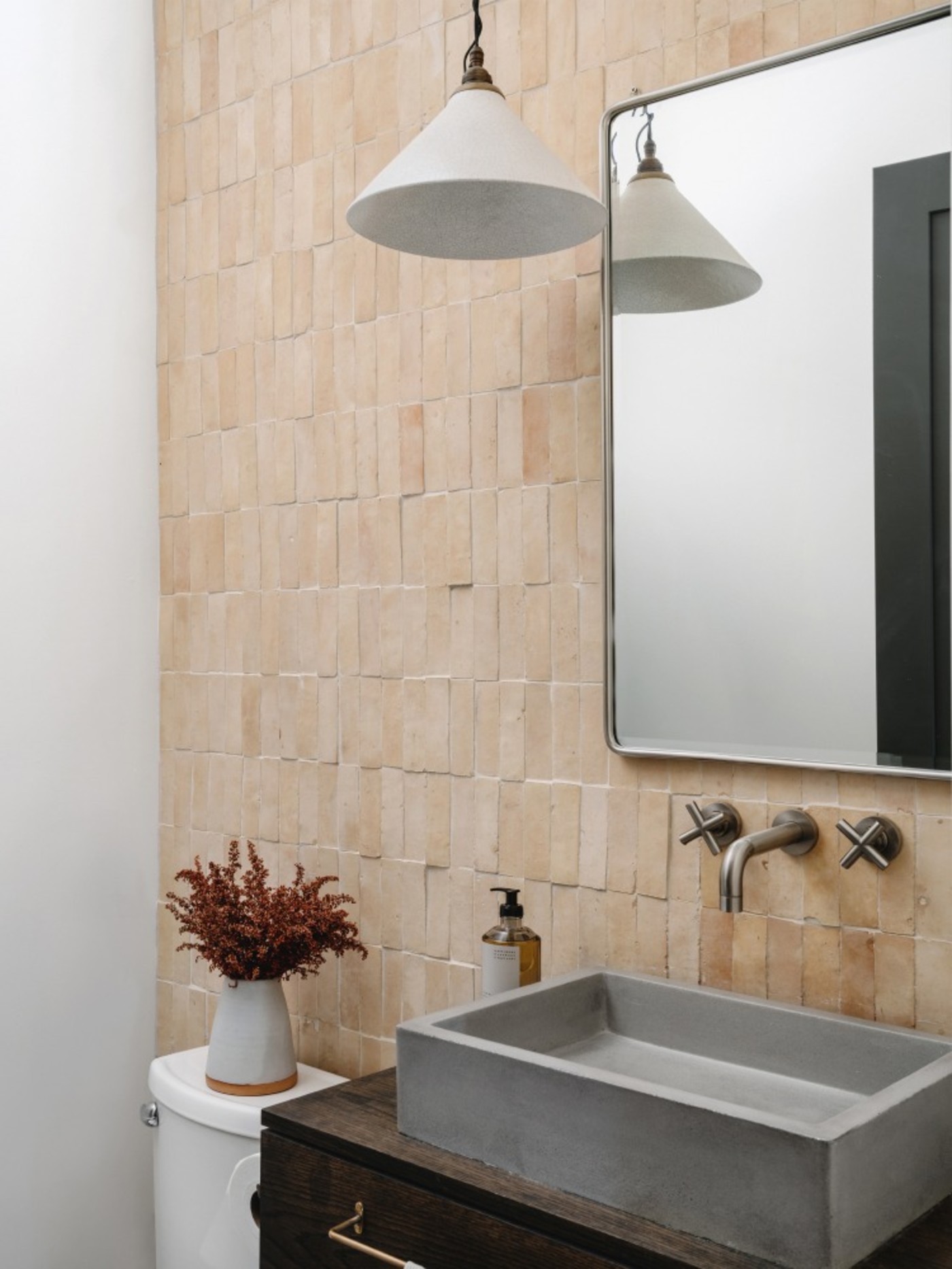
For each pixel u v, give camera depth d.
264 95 2.19
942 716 1.44
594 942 1.75
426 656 1.94
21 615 2.15
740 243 1.60
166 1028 2.33
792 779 1.57
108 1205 2.26
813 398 1.54
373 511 2.02
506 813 1.84
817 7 1.55
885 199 1.49
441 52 1.93
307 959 1.91
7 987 2.13
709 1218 1.16
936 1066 1.28
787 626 1.56
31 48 2.18
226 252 2.24
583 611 1.76
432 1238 1.31
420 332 1.95
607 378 1.71
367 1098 1.53
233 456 2.23
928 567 1.46
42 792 2.18
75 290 2.23
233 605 2.23
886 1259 1.14
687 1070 1.55
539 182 1.35
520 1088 1.29
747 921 1.61
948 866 1.45
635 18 1.71
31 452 2.17
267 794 2.17
